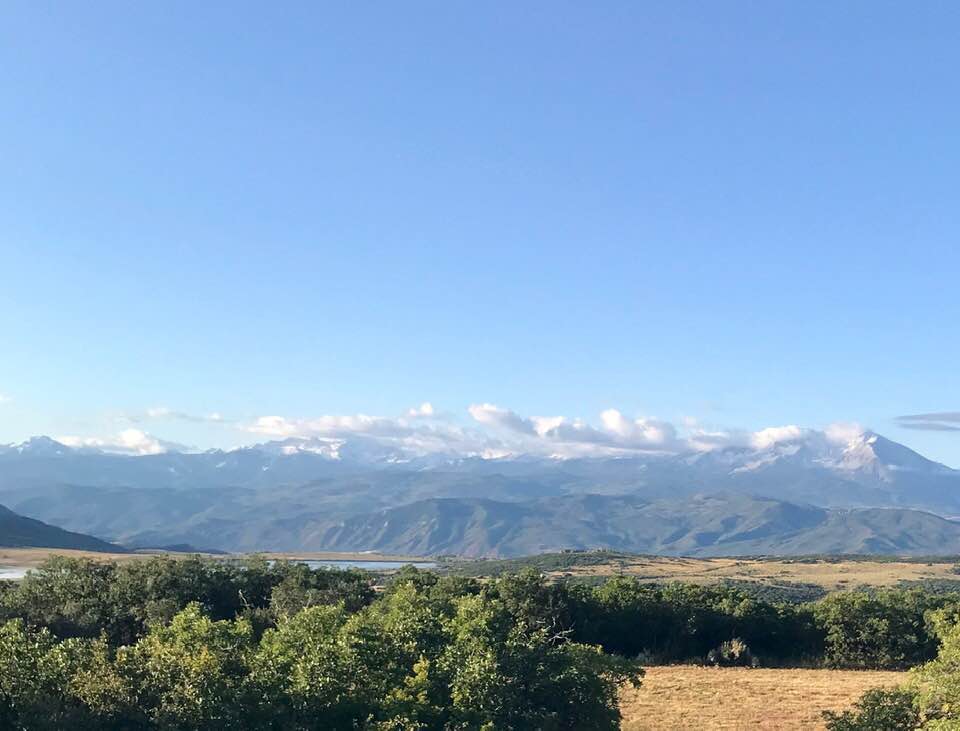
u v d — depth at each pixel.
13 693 20.50
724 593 88.12
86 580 56.50
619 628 79.94
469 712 25.39
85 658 22.89
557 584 80.94
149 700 22.05
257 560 70.06
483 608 31.56
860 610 78.50
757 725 45.72
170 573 60.81
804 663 79.12
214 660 23.02
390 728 23.39
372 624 31.17
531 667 27.73
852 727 26.08
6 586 58.88
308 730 23.69
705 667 74.19
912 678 25.02
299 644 28.17
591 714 28.28
